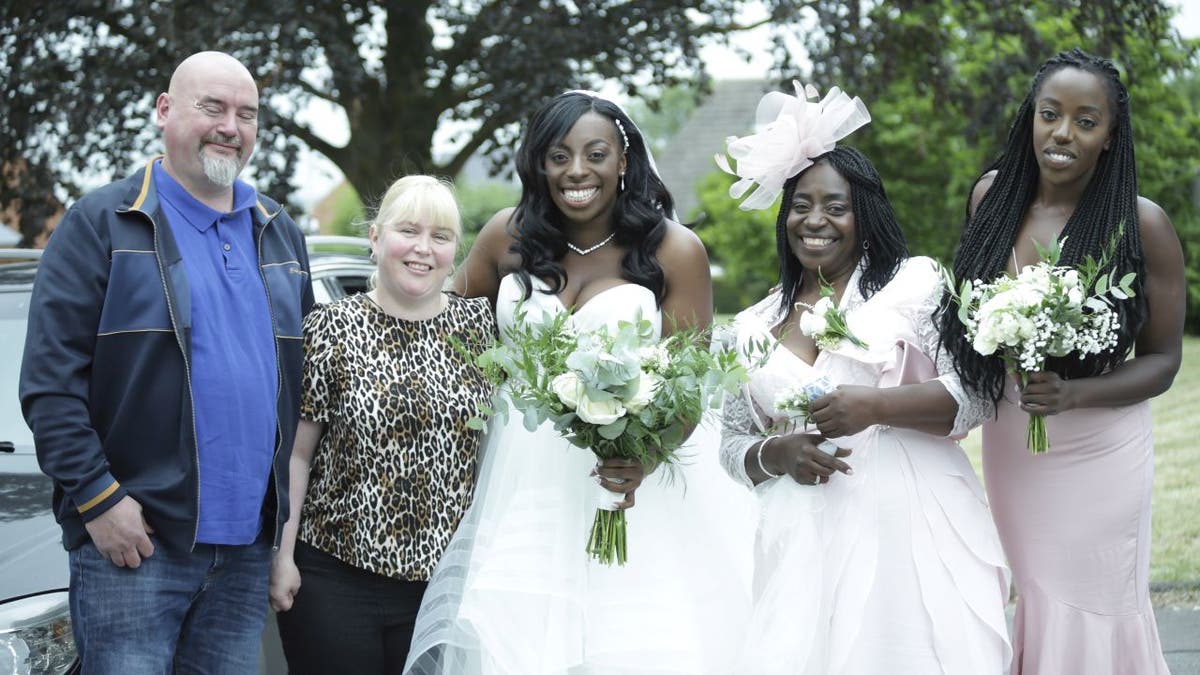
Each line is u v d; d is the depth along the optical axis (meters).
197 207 3.52
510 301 3.97
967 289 3.53
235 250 3.55
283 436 3.55
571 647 3.68
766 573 3.83
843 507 3.70
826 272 3.86
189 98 3.47
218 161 3.47
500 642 3.67
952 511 3.65
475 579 3.71
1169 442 8.95
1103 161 3.77
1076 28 9.92
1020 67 10.07
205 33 8.44
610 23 9.65
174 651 3.50
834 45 9.36
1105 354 3.70
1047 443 3.69
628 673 3.68
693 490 3.96
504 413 3.62
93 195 3.42
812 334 3.70
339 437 3.66
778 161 3.80
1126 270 3.69
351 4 10.09
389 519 3.63
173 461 3.38
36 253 5.20
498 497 3.81
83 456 3.28
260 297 3.57
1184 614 5.80
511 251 4.04
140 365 3.34
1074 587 3.77
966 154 13.33
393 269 3.71
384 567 3.63
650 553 3.79
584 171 3.86
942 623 3.57
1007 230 3.88
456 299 3.92
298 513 3.69
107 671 3.35
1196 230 15.55
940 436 3.73
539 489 3.82
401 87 10.55
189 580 3.43
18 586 3.50
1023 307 3.42
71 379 3.30
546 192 3.99
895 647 3.58
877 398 3.57
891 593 3.61
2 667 3.32
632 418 3.54
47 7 9.05
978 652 3.57
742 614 3.89
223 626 3.55
